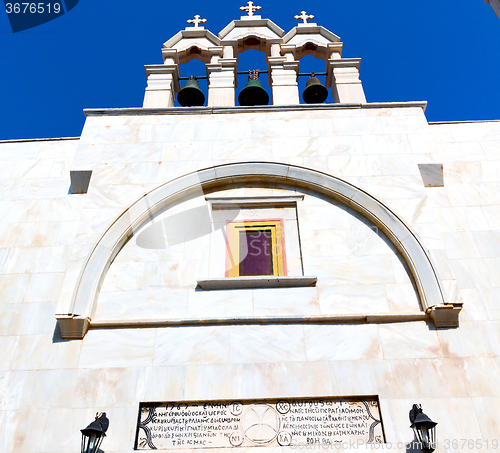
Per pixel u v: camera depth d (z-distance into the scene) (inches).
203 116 342.6
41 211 310.5
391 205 287.9
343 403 221.8
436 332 242.2
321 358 234.1
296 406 221.3
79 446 208.8
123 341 241.6
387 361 232.4
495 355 233.3
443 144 346.3
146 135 330.3
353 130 330.3
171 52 422.6
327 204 296.0
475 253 280.1
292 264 275.3
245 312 251.4
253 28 442.0
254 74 415.5
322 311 250.5
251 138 327.0
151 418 218.5
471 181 320.8
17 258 285.1
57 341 243.6
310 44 433.7
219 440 212.2
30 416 218.2
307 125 334.6
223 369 231.3
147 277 265.7
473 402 218.5
